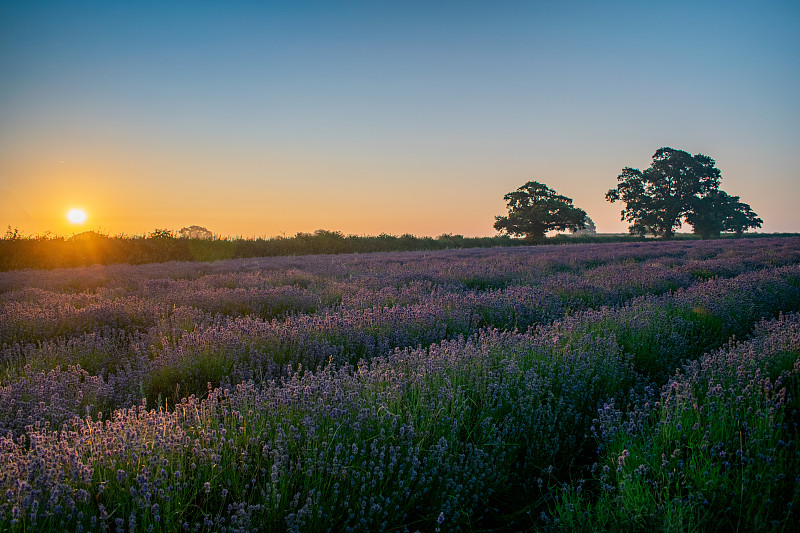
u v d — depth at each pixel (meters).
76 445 2.92
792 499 2.75
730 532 2.72
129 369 5.20
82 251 21.00
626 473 3.08
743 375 4.29
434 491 3.19
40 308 8.12
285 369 5.31
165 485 2.68
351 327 6.52
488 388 4.22
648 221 66.31
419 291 10.22
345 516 2.91
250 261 21.22
